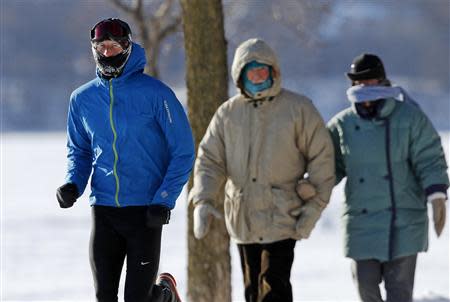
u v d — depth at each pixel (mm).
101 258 14164
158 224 13773
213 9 18844
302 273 34094
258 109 16109
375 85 16953
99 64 13977
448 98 163500
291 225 15953
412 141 16812
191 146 14289
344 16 32719
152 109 14102
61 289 31844
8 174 83812
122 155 14102
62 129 163250
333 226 47969
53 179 79625
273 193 15977
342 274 33875
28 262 38438
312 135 16016
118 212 14133
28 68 166375
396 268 16859
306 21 30531
